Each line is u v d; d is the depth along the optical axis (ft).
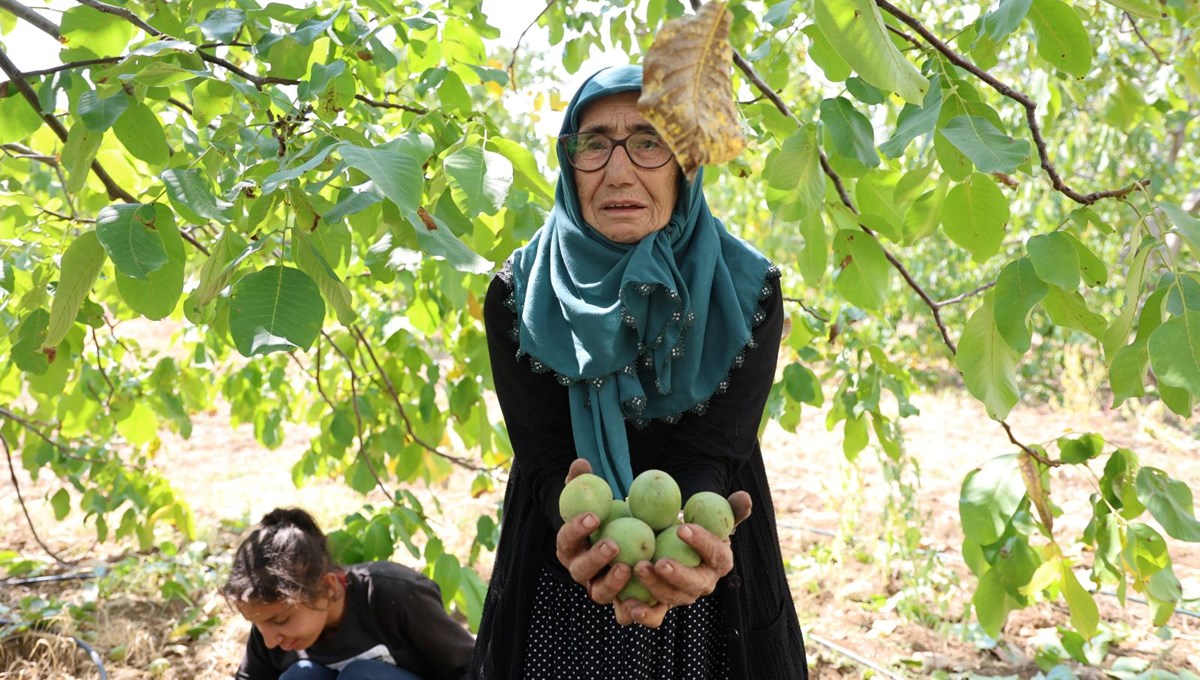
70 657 12.94
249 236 6.02
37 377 9.97
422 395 11.76
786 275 25.11
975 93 5.72
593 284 5.77
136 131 6.78
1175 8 9.80
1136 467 7.77
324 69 6.79
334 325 13.93
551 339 5.83
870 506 18.60
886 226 7.89
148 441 14.17
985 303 6.57
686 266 5.86
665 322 5.68
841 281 8.05
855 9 4.59
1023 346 6.04
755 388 5.91
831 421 11.14
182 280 5.65
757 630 6.17
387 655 9.52
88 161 6.86
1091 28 13.01
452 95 8.41
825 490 18.21
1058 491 19.49
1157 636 13.28
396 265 6.50
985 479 8.09
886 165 8.16
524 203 7.88
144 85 6.47
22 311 9.30
